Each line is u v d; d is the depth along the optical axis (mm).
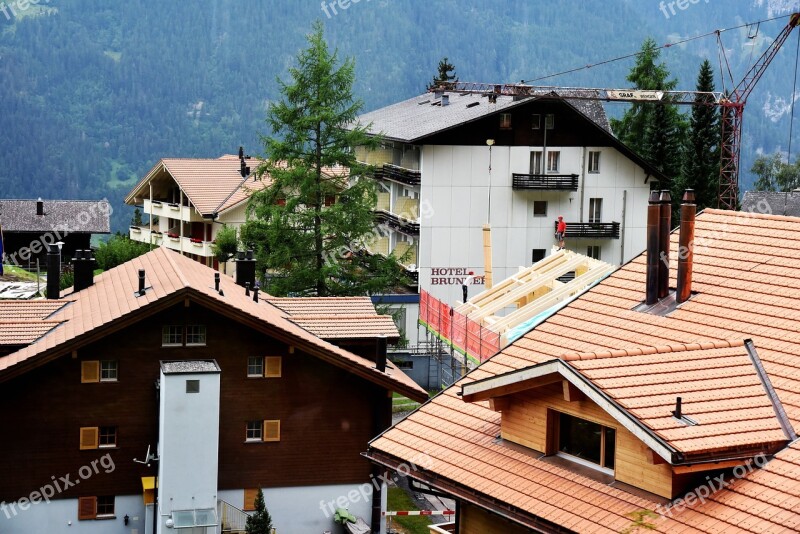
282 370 50719
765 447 23906
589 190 96500
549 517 24797
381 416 51812
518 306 71312
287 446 51062
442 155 93062
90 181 194125
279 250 75125
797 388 25547
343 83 77438
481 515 28484
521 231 95125
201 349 49812
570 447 27156
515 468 27203
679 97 122000
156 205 113500
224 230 98500
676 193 125188
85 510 49219
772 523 21938
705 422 24156
